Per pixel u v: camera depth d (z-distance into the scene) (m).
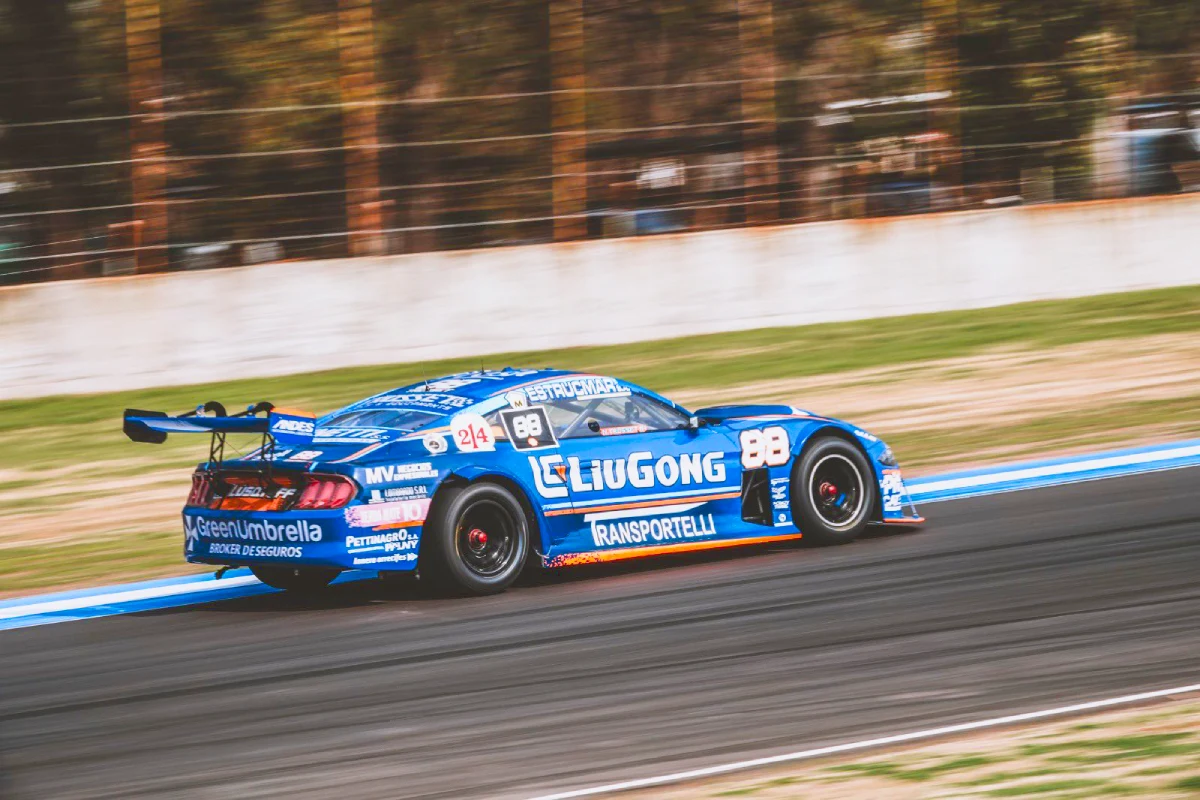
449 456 17.58
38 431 30.94
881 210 43.91
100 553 21.64
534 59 41.34
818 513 20.00
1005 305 42.41
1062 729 11.50
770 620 15.85
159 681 14.45
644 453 18.95
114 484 26.58
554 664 14.38
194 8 38.09
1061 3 45.50
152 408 32.56
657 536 18.98
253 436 30.09
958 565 18.28
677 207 41.91
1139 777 10.20
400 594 18.11
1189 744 10.88
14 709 13.67
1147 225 43.97
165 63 38.09
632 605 16.89
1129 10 46.16
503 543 17.86
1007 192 45.16
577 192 40.59
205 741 12.34
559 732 12.16
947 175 44.38
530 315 38.22
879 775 10.55
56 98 37.12
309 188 39.00
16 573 20.58
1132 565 17.70
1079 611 15.56
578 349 38.25
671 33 42.62
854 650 14.41
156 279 34.84
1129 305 41.75
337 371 36.12
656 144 41.81
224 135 38.38
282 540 17.06
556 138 40.53
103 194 37.16
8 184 36.31
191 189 37.84
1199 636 14.30
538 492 18.03
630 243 39.03
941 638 14.72
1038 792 10.01
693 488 19.22
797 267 40.53
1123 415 29.36
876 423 29.56
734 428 19.84
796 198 43.06
